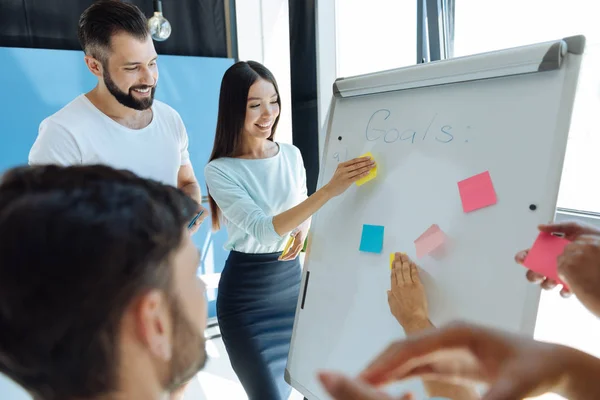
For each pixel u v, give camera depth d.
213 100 2.57
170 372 0.41
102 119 1.41
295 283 1.62
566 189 1.78
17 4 2.12
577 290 0.52
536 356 0.32
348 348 1.09
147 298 0.36
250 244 1.52
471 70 0.91
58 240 0.32
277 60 2.85
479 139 0.89
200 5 2.58
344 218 1.17
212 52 2.66
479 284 0.85
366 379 0.34
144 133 1.50
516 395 0.30
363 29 2.48
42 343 0.34
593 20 1.56
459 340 0.35
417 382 0.70
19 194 0.35
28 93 2.07
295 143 2.92
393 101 1.10
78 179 0.38
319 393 1.13
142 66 1.33
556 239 0.72
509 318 0.80
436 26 1.97
